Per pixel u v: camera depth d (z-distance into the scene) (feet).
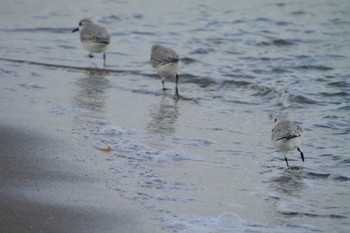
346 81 60.18
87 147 42.09
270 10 86.84
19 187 34.63
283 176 40.24
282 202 35.96
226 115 52.54
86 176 37.06
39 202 32.94
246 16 84.12
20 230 29.81
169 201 34.83
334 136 47.85
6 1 91.30
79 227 30.60
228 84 60.90
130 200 34.37
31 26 79.66
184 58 67.87
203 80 61.98
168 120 50.34
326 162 42.96
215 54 70.03
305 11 86.17
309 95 56.54
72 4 90.22
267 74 63.57
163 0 92.07
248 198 36.29
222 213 33.94
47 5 89.71
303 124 50.39
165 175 38.70
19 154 39.55
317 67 65.26
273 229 32.35
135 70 65.05
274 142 41.73
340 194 37.68
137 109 52.75
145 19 83.25
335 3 88.99
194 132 47.78
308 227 32.89
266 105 55.67
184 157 42.19
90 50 66.28
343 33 77.56
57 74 62.18
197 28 79.15
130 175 38.06
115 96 56.24
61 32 78.07
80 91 56.70
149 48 72.38
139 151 42.39
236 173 40.16
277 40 73.92
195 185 37.60
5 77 59.52
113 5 89.56
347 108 53.88
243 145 45.57
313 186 38.86
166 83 61.46
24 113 48.60
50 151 40.60
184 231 31.27
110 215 32.24
